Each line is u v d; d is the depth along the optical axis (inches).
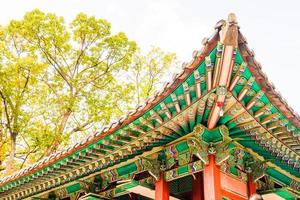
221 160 294.4
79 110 903.7
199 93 259.8
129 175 377.4
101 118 901.2
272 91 257.0
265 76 247.1
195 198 353.1
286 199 371.2
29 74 853.2
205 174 295.1
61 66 921.5
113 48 943.7
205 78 248.2
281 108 273.3
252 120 283.7
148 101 278.4
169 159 337.1
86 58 937.5
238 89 257.4
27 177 438.0
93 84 933.2
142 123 296.5
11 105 840.3
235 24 211.2
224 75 236.7
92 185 422.0
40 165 408.8
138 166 366.6
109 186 412.8
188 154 320.8
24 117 837.2
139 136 317.7
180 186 385.4
